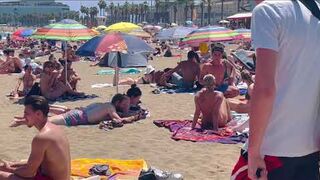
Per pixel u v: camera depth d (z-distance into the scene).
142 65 12.80
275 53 2.40
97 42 11.43
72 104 12.89
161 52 38.47
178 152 7.90
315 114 2.60
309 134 2.58
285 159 2.55
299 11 2.47
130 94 10.87
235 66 14.68
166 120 10.34
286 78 2.50
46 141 4.95
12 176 5.18
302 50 2.46
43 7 191.62
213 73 12.78
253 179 2.46
